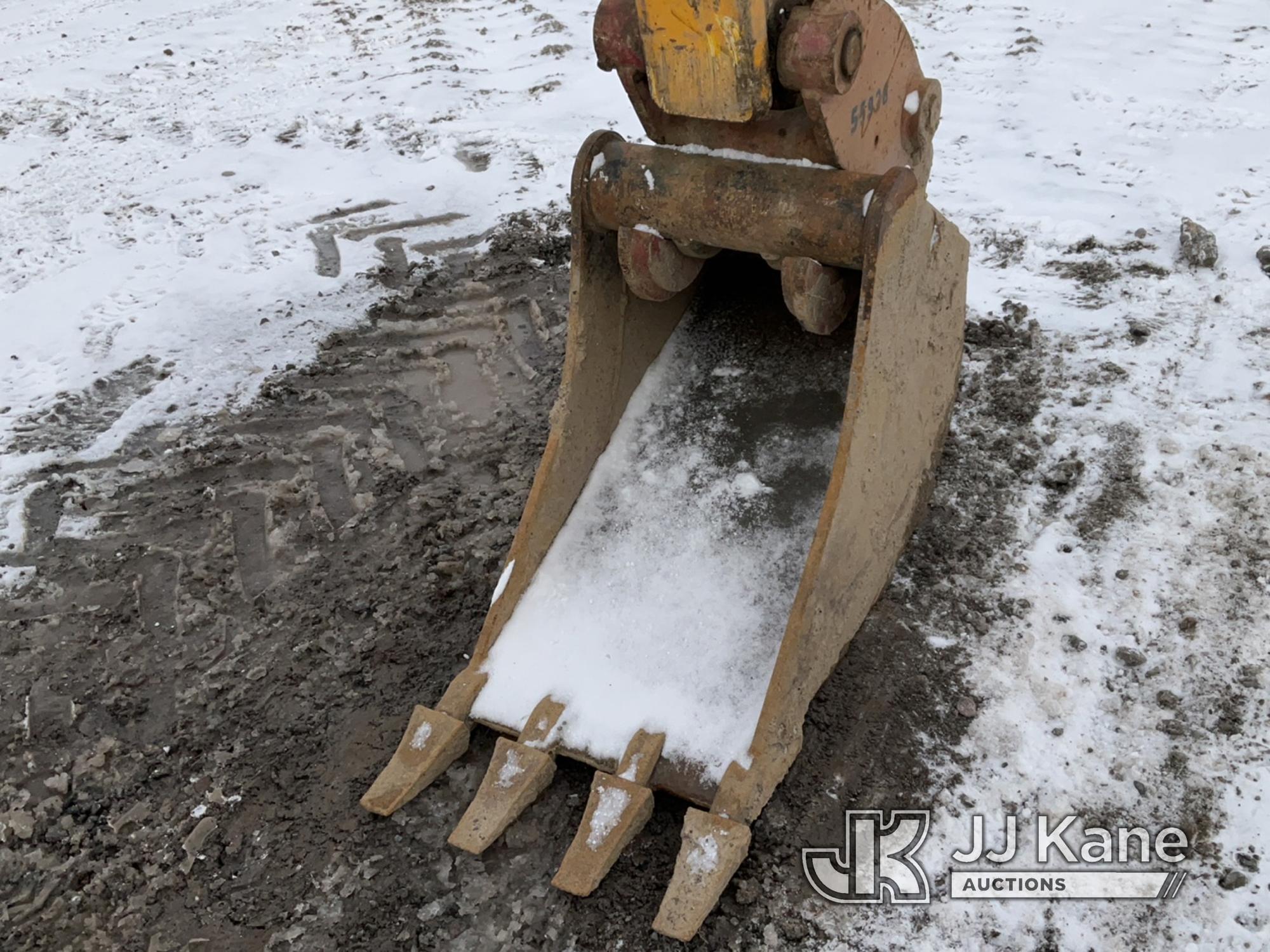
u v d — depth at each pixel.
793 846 2.72
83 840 2.97
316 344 5.04
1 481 4.35
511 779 2.80
